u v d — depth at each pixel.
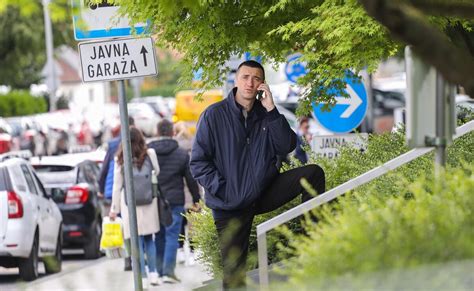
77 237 44.56
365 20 22.89
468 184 13.51
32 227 36.81
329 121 33.97
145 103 115.81
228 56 26.72
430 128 14.35
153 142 33.56
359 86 33.81
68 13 18.84
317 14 24.89
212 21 25.36
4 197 36.12
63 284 18.52
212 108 20.75
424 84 14.30
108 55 25.81
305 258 12.46
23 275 36.81
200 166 20.62
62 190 44.72
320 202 16.62
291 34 25.69
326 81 25.00
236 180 20.45
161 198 32.41
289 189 20.67
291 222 21.69
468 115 27.97
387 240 11.87
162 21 25.34
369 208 13.59
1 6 18.23
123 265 40.38
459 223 12.31
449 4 14.18
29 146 83.75
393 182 19.34
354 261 11.53
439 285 10.70
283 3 24.17
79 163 45.84
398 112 56.53
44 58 125.12
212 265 23.89
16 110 138.38
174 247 32.88
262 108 20.70
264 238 16.78
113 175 36.19
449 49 12.72
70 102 156.75
